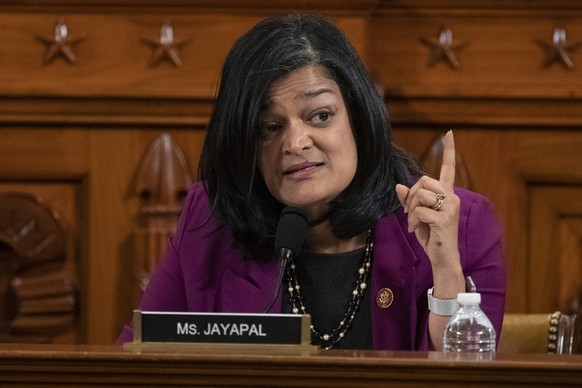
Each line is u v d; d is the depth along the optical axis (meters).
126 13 13.06
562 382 5.92
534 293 13.23
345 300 8.56
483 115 13.22
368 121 8.34
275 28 8.29
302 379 6.05
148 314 6.66
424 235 7.84
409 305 8.32
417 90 13.18
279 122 8.18
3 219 13.21
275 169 8.22
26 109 13.12
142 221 13.14
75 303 13.25
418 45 13.24
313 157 8.12
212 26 13.02
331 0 12.82
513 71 13.20
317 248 8.73
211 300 8.78
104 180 13.19
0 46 13.05
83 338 13.20
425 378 5.99
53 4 13.02
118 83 13.06
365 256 8.62
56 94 13.02
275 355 6.11
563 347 9.49
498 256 8.59
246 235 8.62
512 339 9.60
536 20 13.16
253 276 8.63
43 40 13.05
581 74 13.14
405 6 13.20
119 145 13.17
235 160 8.30
